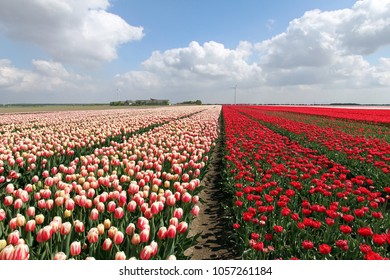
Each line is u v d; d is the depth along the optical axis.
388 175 9.32
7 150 9.80
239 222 6.48
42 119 29.88
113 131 16.61
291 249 5.01
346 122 29.77
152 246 3.94
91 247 4.20
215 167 13.59
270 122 27.86
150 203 5.70
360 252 4.77
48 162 9.57
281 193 7.98
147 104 139.88
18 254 3.43
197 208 5.56
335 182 7.54
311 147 16.11
